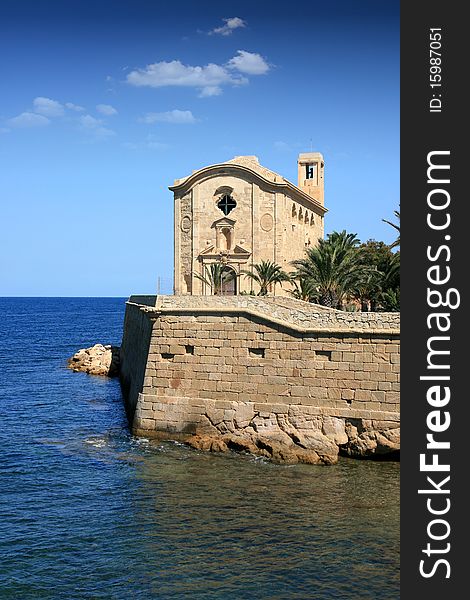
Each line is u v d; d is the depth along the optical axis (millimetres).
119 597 20344
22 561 22766
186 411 36875
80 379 70500
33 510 27469
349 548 23422
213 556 23000
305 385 34500
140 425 38094
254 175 60625
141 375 42156
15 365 84250
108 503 28141
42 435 41031
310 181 82438
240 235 61344
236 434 35469
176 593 20531
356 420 33469
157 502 28125
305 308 40750
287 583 21047
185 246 63000
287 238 62094
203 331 36938
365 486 29719
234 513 26781
